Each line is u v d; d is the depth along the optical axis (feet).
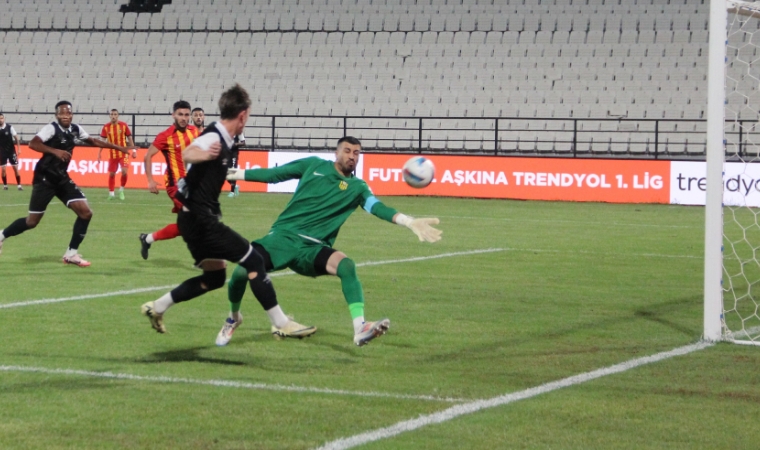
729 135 132.16
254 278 29.76
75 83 164.35
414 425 23.47
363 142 150.20
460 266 57.77
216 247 29.43
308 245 32.42
